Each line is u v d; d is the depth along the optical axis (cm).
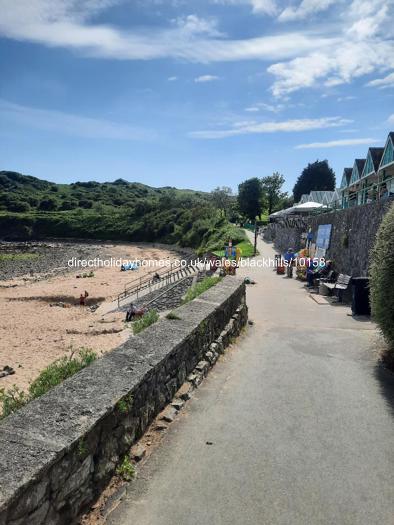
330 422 600
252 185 8600
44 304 3195
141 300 2897
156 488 441
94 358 608
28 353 1870
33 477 308
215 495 434
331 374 798
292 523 397
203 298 970
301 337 1084
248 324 1245
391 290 795
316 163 9044
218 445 530
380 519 405
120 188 16388
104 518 392
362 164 3506
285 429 577
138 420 512
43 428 375
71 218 11406
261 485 452
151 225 9644
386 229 845
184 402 639
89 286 3919
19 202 12862
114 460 445
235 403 657
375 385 742
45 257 7512
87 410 414
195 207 9200
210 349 840
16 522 294
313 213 3422
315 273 2125
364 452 522
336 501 429
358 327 1202
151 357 582
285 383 748
